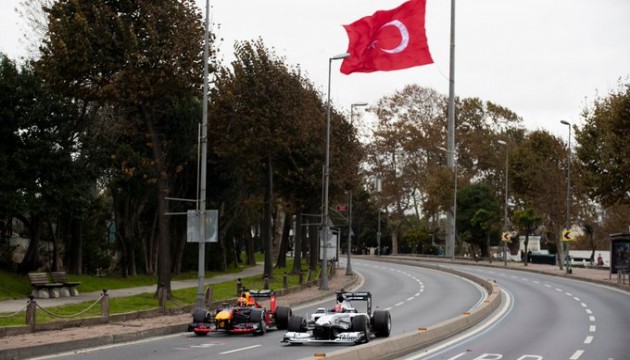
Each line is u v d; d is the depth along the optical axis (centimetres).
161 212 3003
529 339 2184
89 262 4369
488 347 1992
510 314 2988
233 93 4284
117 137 3859
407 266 7419
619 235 4603
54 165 3403
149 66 2886
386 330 2138
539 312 3072
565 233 5819
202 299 2750
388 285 4841
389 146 9638
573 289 4394
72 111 3459
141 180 4238
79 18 2756
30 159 3356
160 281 3030
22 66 3403
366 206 11512
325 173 4362
